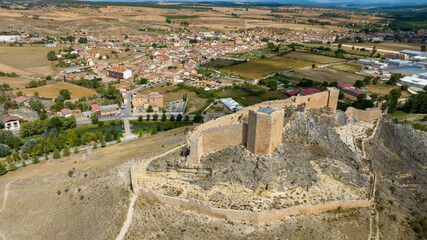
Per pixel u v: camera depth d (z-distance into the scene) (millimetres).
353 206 76625
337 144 97125
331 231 68938
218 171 81125
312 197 76062
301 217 71562
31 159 142625
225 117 94625
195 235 68875
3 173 126438
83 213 87375
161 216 75125
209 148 86750
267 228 68188
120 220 77500
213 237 67750
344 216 73688
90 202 90875
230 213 70562
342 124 113562
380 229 71625
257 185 76812
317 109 111375
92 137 159875
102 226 78438
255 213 69000
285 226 68875
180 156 92000
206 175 82500
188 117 198500
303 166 82750
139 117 196125
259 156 80688
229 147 85562
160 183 85062
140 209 78812
